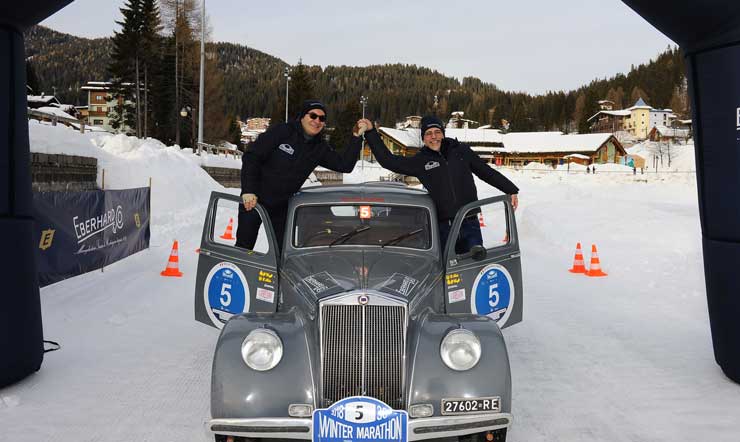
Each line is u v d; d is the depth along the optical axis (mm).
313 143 6148
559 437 4562
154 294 9664
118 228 12836
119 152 25234
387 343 4145
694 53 5547
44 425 4688
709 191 5543
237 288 5281
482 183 44375
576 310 8961
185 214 22422
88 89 108875
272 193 6062
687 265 12125
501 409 3936
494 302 5305
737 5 5008
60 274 10312
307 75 100625
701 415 4969
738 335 5469
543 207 24703
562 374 6055
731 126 5293
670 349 6902
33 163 16312
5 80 5215
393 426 3836
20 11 5215
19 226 5410
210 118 67875
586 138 104000
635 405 5207
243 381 3891
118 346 6863
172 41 63750
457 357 3967
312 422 3824
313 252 5293
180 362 6336
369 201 5504
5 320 5305
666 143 116062
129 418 4863
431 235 5469
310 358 4074
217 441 4020
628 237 16531
